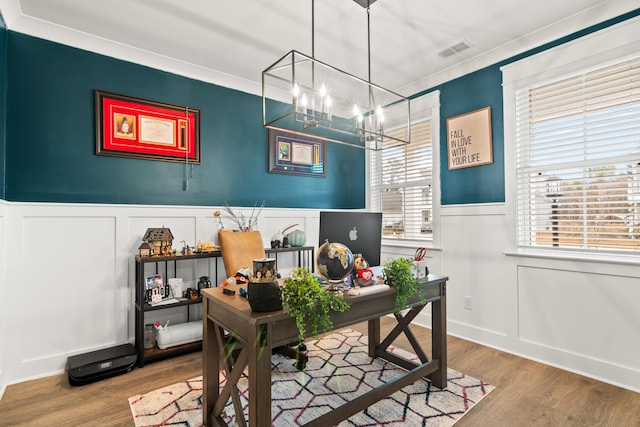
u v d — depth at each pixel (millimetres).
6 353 2357
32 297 2469
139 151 2967
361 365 2613
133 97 2947
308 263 4055
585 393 2191
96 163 2787
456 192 3361
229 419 1896
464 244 3254
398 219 4070
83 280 2676
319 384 2318
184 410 1999
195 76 3293
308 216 4086
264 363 1446
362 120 2385
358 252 2262
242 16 2486
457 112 3350
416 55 3100
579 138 2580
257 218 3666
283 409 2021
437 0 2305
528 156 2850
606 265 2369
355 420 1895
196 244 3223
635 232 2332
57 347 2561
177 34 2719
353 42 2865
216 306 1783
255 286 1490
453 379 2383
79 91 2717
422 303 2139
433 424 1856
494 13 2459
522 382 2342
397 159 4082
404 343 3096
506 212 2934
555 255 2656
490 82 3084
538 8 2398
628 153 2359
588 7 2393
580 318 2498
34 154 2533
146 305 2680
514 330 2861
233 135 3547
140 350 2607
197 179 3303
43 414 1972
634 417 1921
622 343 2301
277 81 3621
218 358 1890
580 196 2588
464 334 3230
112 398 2145
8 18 2361
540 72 2715
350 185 4602
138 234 2928
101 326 2744
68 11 2396
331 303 1612
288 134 3957
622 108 2377
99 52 2799
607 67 2428
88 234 2705
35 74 2543
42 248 2518
